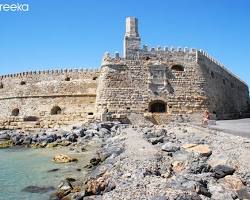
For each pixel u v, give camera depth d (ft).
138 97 172.76
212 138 87.45
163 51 179.73
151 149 81.35
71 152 107.65
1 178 72.90
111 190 51.37
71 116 192.85
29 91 206.08
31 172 78.95
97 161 82.79
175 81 176.86
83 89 195.31
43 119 197.16
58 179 70.08
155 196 44.11
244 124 141.08
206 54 193.88
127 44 177.37
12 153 115.65
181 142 86.94
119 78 174.50
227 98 219.82
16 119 196.85
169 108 173.06
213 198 44.55
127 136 111.75
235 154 63.87
